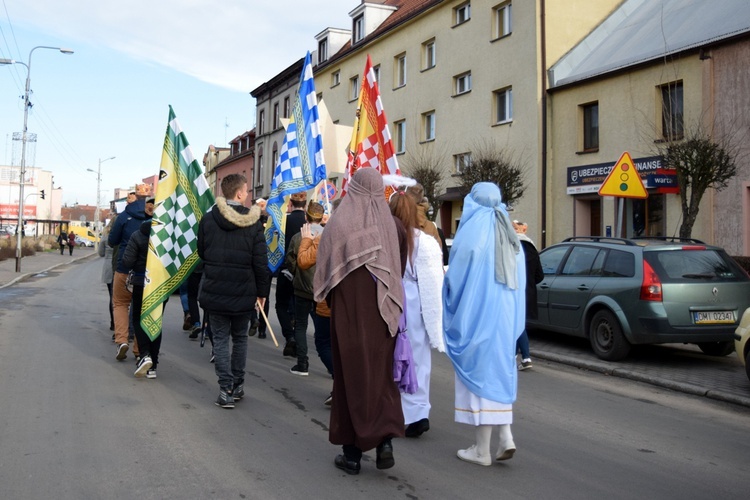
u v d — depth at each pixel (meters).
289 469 4.27
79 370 7.17
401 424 4.06
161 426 5.16
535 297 8.00
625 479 4.26
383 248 4.09
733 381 7.39
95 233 70.81
